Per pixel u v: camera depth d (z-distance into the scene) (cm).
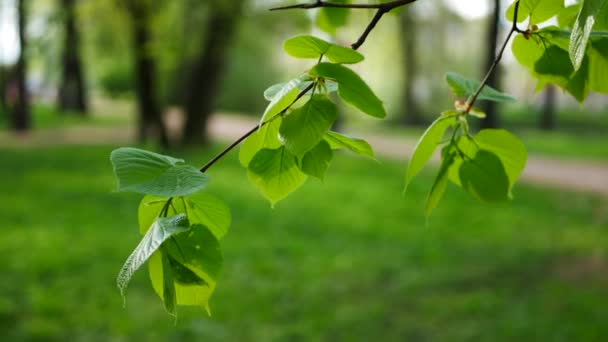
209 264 74
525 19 96
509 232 1064
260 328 633
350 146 84
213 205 80
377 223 1141
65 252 871
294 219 1164
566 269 838
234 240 984
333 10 151
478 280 796
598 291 732
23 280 746
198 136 2167
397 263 874
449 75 98
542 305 689
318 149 84
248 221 1130
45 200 1258
